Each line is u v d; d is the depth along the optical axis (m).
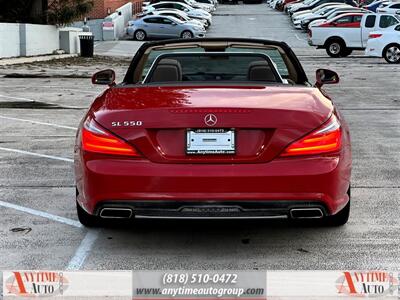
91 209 4.50
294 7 54.47
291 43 38.75
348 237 5.09
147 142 4.35
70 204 6.05
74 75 20.53
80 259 4.66
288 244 4.95
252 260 4.63
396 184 6.77
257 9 65.25
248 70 5.88
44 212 5.79
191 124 4.34
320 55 30.78
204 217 4.36
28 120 11.35
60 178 7.05
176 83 5.36
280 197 4.30
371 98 14.67
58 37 29.92
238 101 4.56
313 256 4.69
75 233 5.22
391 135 9.81
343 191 4.56
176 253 4.78
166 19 41.56
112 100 4.79
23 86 17.22
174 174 4.29
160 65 5.75
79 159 4.61
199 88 5.04
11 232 5.24
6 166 7.64
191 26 41.44
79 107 13.16
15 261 4.62
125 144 4.38
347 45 29.30
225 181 4.28
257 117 4.35
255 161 4.34
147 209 4.36
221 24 50.56
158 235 5.17
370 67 23.84
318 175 4.31
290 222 5.41
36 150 8.62
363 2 56.84
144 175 4.31
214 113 4.35
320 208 4.38
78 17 30.38
